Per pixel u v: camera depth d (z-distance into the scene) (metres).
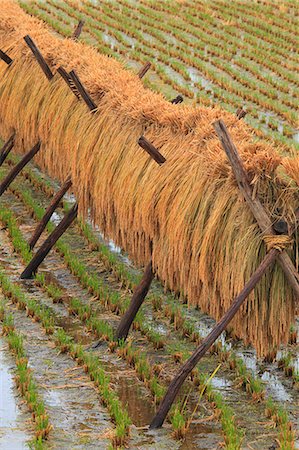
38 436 12.24
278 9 54.19
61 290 18.41
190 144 14.67
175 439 12.42
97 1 54.50
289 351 15.63
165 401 12.73
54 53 21.38
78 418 12.96
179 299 17.97
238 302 12.51
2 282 18.30
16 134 23.23
